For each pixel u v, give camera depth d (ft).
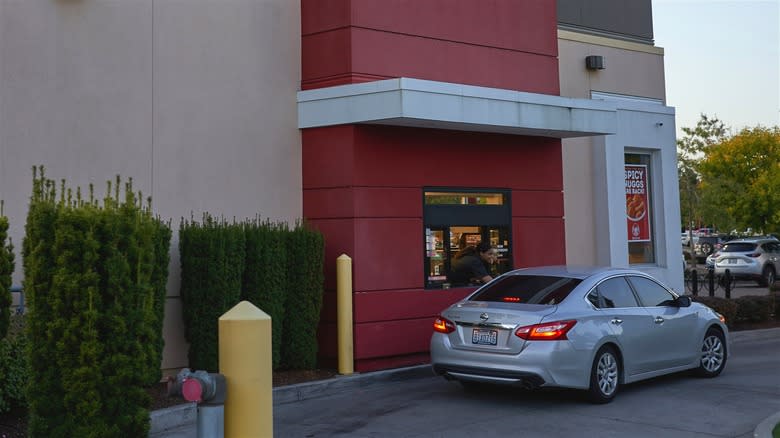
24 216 32.81
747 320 56.39
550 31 48.21
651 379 36.86
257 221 39.17
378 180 39.78
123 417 21.63
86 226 21.36
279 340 36.22
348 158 39.06
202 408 15.31
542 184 47.11
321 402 33.27
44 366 21.56
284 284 36.52
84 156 34.32
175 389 15.37
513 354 29.63
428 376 39.17
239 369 15.49
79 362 21.20
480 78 44.42
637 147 56.80
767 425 26.99
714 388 34.53
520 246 45.78
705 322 36.52
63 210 21.57
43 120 33.47
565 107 43.27
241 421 15.39
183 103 37.22
